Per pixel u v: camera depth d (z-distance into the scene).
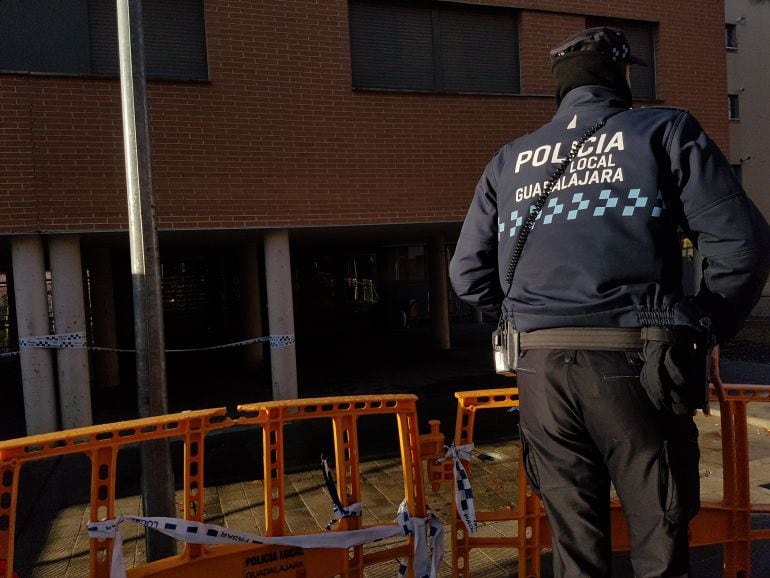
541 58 9.07
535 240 1.82
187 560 2.43
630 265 1.66
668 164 1.68
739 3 20.95
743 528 3.00
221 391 9.45
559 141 1.85
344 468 2.76
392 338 15.88
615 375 1.63
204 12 7.43
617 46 1.93
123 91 3.04
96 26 7.11
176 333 14.66
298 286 16.42
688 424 1.69
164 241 9.59
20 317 6.71
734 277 1.59
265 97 7.62
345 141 8.00
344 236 10.62
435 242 12.98
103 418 7.93
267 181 7.64
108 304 10.20
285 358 7.86
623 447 1.65
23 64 6.87
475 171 8.64
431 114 8.43
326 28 7.89
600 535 1.75
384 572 3.42
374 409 2.81
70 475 5.57
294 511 4.52
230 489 5.02
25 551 4.00
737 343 12.80
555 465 1.76
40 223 6.73
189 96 7.32
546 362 1.73
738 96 20.97
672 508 1.62
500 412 7.38
